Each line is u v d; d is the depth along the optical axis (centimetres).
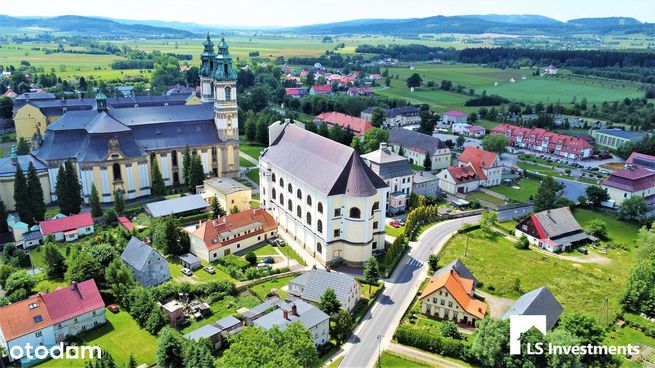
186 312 10931
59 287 11825
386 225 16175
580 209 18525
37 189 14838
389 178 17275
